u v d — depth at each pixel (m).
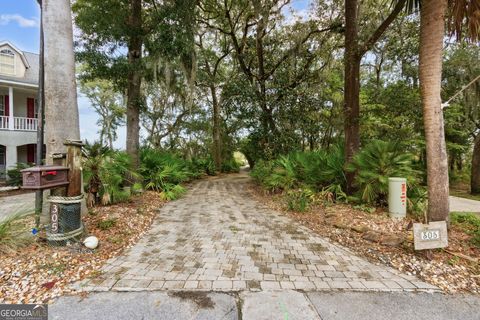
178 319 1.83
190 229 4.04
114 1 6.01
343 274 2.57
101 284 2.25
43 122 4.02
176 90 8.77
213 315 1.88
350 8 5.89
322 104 10.03
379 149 5.04
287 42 9.98
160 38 5.78
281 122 9.71
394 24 7.77
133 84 6.68
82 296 2.07
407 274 2.56
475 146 10.93
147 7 7.12
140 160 7.52
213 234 3.80
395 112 9.93
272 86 9.70
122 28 5.79
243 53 10.70
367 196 5.02
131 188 6.03
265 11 8.43
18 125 10.58
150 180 7.22
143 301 2.03
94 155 4.70
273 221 4.61
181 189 7.61
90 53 5.88
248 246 3.33
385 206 5.08
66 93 3.64
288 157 7.97
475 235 3.32
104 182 4.83
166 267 2.64
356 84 5.93
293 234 3.85
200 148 19.22
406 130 10.13
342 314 1.92
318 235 3.81
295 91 9.51
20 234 2.89
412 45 7.85
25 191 8.09
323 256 3.03
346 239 3.59
